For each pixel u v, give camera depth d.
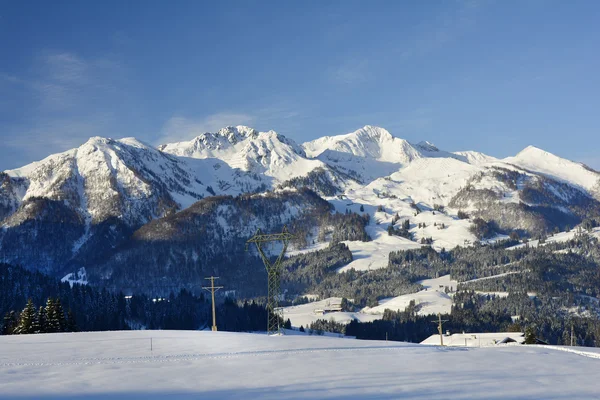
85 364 43.41
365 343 60.75
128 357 47.59
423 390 34.00
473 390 34.03
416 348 55.22
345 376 38.22
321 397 32.19
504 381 36.84
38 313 125.19
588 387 35.16
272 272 106.19
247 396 32.47
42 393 33.38
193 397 32.28
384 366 42.66
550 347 61.28
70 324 127.56
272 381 36.59
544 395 32.97
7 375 38.84
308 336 69.44
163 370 40.72
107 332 77.19
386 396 32.47
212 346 56.22
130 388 34.59
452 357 48.34
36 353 51.00
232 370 40.62
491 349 55.53
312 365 42.97
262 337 67.12
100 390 34.06
